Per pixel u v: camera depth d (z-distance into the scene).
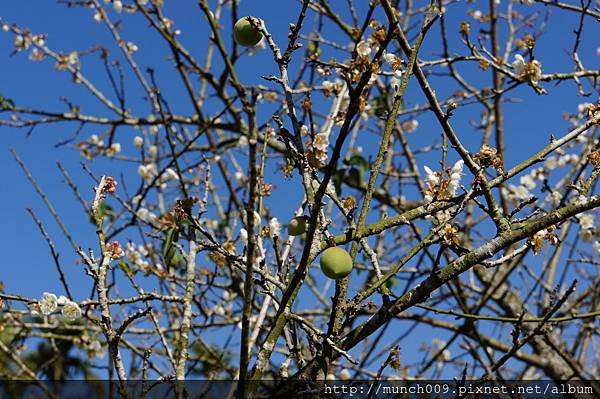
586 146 5.13
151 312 2.32
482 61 3.70
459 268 2.19
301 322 2.18
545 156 2.48
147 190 5.00
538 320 2.65
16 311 4.55
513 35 6.41
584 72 3.98
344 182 5.62
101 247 2.33
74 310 2.53
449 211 2.41
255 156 1.61
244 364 2.00
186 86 6.58
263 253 2.53
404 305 2.18
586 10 4.19
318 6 5.68
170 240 2.80
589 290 5.93
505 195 6.09
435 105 2.56
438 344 6.21
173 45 6.22
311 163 2.38
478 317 2.57
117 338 2.13
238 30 2.42
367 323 2.20
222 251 2.48
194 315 2.40
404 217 2.36
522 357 5.90
